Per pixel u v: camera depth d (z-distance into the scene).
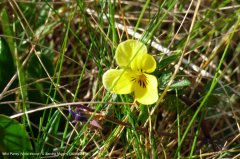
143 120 0.12
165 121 0.14
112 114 0.14
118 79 0.10
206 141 0.13
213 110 0.16
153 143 0.12
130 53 0.11
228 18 0.14
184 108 0.12
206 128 0.13
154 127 0.13
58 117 0.13
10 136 0.11
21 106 0.17
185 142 0.16
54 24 0.20
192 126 0.15
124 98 0.13
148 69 0.11
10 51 0.15
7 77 0.15
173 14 0.17
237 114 0.17
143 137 0.12
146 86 0.11
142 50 0.11
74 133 0.14
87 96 0.19
